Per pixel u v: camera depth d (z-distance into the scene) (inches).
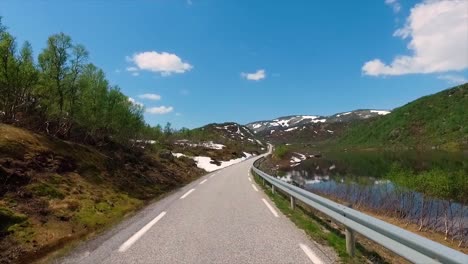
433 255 137.7
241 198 570.9
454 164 1743.4
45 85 812.6
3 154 494.3
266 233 304.7
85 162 671.8
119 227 337.7
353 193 840.9
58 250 265.7
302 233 305.0
